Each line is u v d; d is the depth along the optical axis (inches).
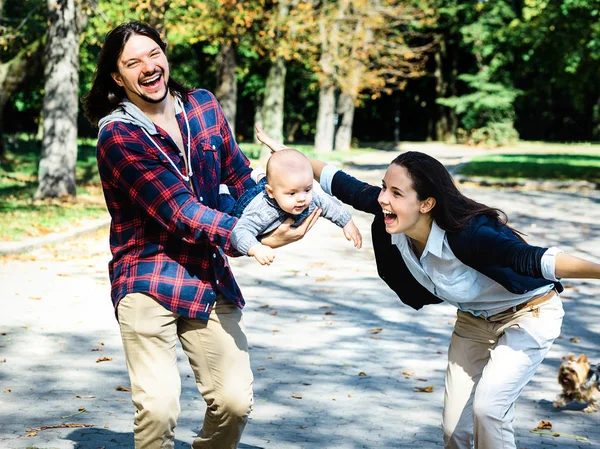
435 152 1782.7
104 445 193.9
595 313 357.1
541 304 147.6
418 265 145.5
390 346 295.6
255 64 1862.7
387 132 2593.5
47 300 358.6
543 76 2091.5
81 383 245.1
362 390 243.8
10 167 951.6
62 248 494.0
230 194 154.9
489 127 2012.8
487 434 142.2
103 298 365.1
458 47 2204.7
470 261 137.3
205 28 912.9
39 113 1305.4
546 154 1611.7
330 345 295.1
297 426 211.6
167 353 142.9
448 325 329.1
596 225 637.9
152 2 692.1
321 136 1545.3
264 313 343.3
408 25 1574.8
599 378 232.2
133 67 135.3
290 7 1114.1
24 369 258.2
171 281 139.8
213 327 145.1
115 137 135.6
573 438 209.5
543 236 578.6
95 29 888.3
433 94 2426.2
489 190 924.0
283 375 256.8
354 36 1227.2
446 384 156.2
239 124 2357.3
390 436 206.1
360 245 147.8
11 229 521.7
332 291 391.2
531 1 1230.3
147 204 135.0
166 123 141.8
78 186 820.6
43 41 823.1
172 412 141.2
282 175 132.1
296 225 139.8
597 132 2342.5
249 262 467.5
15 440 196.2
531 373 146.3
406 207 137.5
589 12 1136.8
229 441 150.3
